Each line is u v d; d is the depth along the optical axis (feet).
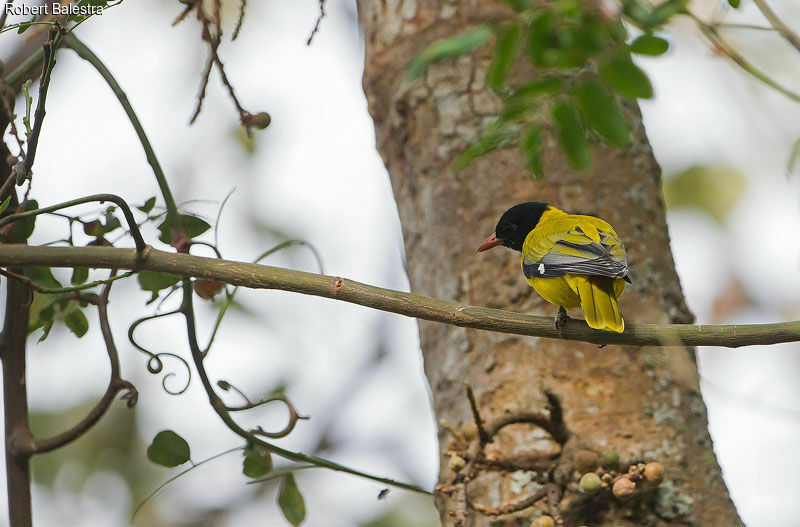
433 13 33.19
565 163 30.48
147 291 28.30
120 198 22.97
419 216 31.89
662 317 28.86
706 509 25.81
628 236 29.73
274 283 23.53
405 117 32.78
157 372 27.32
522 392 27.55
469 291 29.96
